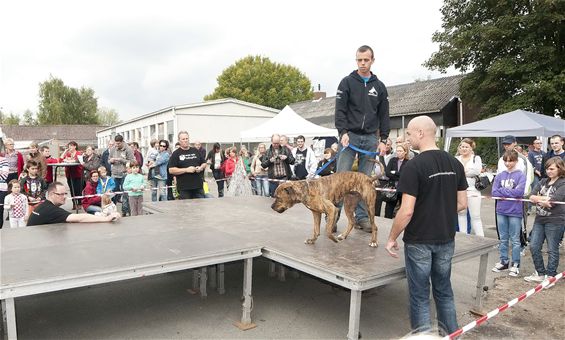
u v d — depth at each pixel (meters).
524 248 5.88
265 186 9.62
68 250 3.23
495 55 16.52
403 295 4.39
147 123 24.48
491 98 16.28
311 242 3.66
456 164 2.88
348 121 4.02
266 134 11.88
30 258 2.98
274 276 5.01
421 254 2.73
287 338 3.34
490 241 3.84
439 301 2.88
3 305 3.17
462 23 17.44
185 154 6.75
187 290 4.48
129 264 2.84
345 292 4.45
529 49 14.90
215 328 3.52
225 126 21.22
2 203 6.91
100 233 3.90
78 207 9.23
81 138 53.03
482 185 5.92
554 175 4.55
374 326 3.60
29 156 8.33
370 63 3.92
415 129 2.84
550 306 4.03
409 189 2.66
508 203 4.96
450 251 2.80
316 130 11.65
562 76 14.20
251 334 3.41
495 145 17.48
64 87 59.44
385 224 4.66
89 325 3.58
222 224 4.52
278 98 42.19
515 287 4.56
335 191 3.58
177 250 3.24
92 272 2.68
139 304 4.07
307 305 4.07
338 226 4.53
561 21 14.70
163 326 3.56
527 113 10.23
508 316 3.81
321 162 8.45
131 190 7.81
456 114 21.44
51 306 4.02
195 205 5.92
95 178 8.21
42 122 58.12
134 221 4.60
